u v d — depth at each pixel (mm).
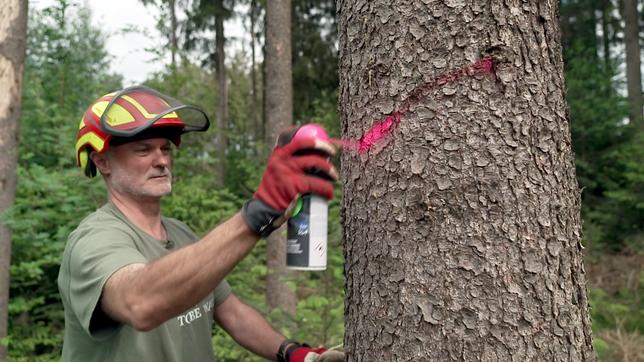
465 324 1436
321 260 1540
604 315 5539
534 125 1491
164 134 1940
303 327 3541
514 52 1480
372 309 1557
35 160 6285
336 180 1345
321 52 16219
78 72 7820
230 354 3707
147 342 1777
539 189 1482
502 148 1456
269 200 1296
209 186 7355
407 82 1505
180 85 7980
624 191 9414
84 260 1591
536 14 1522
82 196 5102
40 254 5410
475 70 1460
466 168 1452
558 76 1564
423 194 1474
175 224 2199
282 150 1317
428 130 1479
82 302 1558
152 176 1928
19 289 5762
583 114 10531
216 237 1312
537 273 1458
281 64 7074
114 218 1875
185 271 1301
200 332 1988
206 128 2115
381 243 1535
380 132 1542
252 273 4762
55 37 7426
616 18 16844
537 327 1450
